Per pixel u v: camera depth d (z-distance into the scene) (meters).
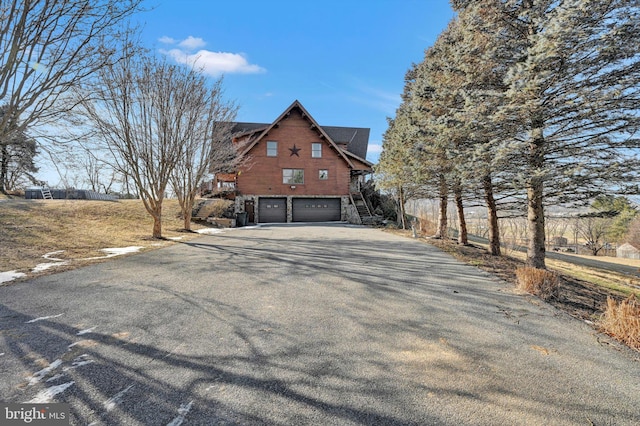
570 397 2.48
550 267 11.96
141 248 9.77
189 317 4.10
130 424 2.06
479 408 2.32
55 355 2.99
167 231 14.48
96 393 2.40
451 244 12.95
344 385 2.60
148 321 3.92
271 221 24.78
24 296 4.82
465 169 8.32
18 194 20.98
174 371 2.76
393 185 16.53
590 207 8.22
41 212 13.59
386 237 14.23
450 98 9.57
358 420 2.16
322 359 3.04
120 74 10.08
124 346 3.22
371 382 2.65
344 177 26.08
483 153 7.57
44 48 5.68
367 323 4.02
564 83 6.64
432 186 13.83
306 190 25.36
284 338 3.52
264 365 2.90
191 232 14.97
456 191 12.60
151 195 12.30
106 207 16.72
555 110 6.61
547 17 6.23
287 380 2.66
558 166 7.02
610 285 9.19
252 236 13.95
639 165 6.28
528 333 3.76
